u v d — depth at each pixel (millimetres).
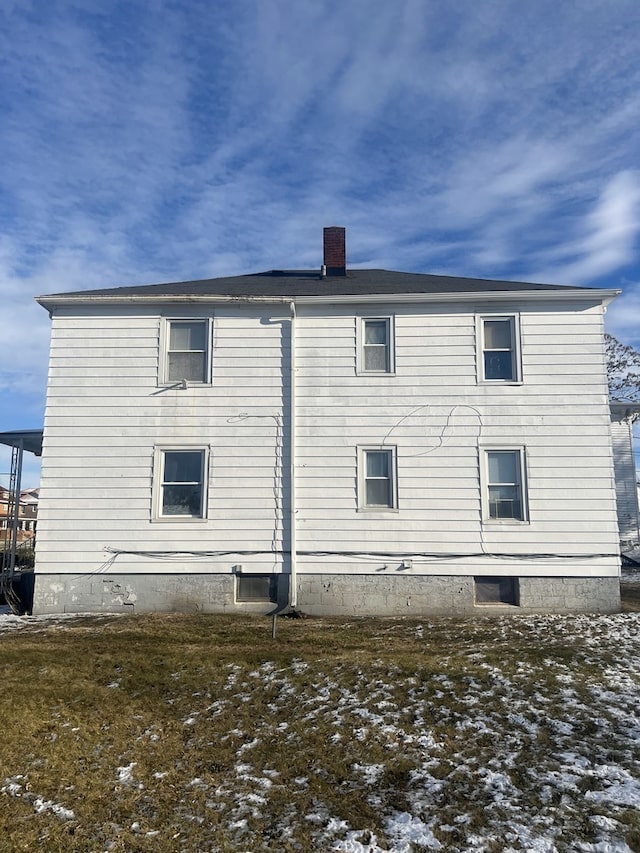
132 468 13164
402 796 5160
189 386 13375
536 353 13117
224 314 13633
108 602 12859
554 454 12836
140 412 13328
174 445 13219
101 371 13461
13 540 14609
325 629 11000
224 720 6922
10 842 4684
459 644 9758
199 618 12062
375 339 13523
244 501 13047
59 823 4941
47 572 12914
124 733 6648
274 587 12875
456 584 12648
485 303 13336
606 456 12727
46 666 8812
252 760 5945
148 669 8633
